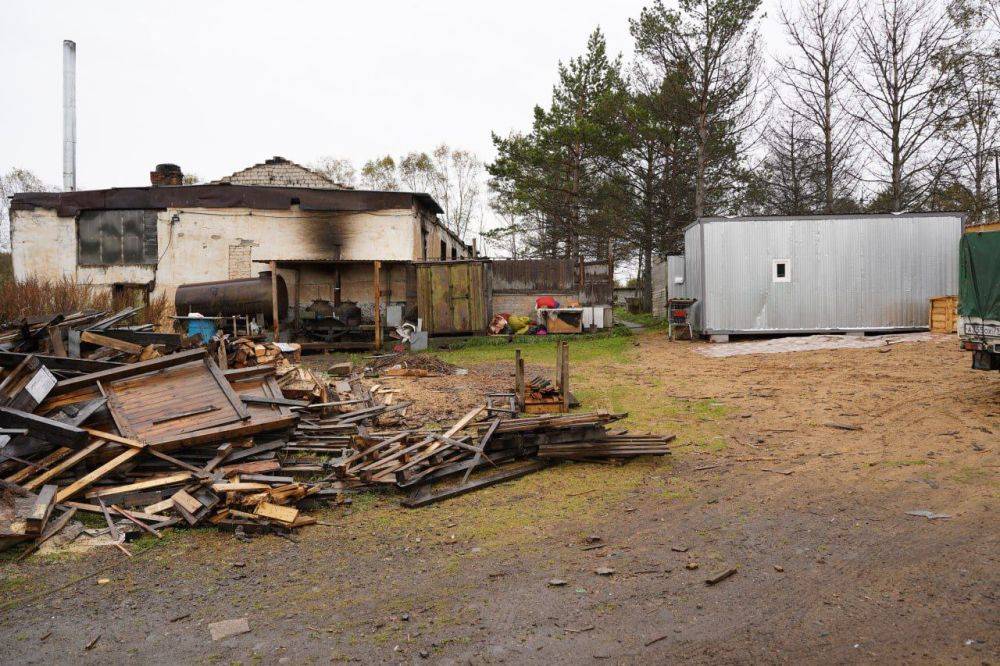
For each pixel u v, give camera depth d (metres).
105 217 19.69
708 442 7.60
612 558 4.36
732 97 24.33
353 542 4.82
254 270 19.61
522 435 6.92
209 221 19.61
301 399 8.36
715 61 24.27
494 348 17.39
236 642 3.32
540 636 3.32
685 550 4.43
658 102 25.28
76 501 5.21
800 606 3.52
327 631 3.43
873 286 17.27
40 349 7.55
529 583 4.01
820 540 4.46
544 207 30.95
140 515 5.04
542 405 9.20
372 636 3.36
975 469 5.94
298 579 4.14
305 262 17.86
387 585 4.04
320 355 17.11
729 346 16.53
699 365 13.70
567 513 5.39
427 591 3.94
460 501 5.80
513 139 31.27
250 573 4.24
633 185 29.30
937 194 25.00
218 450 5.88
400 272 19.67
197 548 4.67
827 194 27.48
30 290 12.16
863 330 17.25
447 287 18.75
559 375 9.71
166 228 19.59
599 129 28.39
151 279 19.59
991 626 3.18
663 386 11.34
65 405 6.05
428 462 6.44
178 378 6.74
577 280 19.97
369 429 8.07
